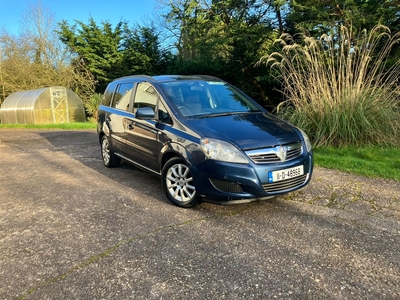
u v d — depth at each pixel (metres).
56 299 2.35
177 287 2.45
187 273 2.62
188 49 22.05
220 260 2.80
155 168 4.55
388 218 3.56
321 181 4.91
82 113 21.64
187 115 4.21
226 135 3.66
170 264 2.76
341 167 5.54
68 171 6.20
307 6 12.14
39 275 2.66
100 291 2.43
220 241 3.13
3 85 23.22
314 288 2.39
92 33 26.45
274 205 4.02
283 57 7.95
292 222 3.52
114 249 3.04
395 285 2.41
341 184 4.74
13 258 2.94
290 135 3.88
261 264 2.72
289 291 2.37
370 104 6.86
